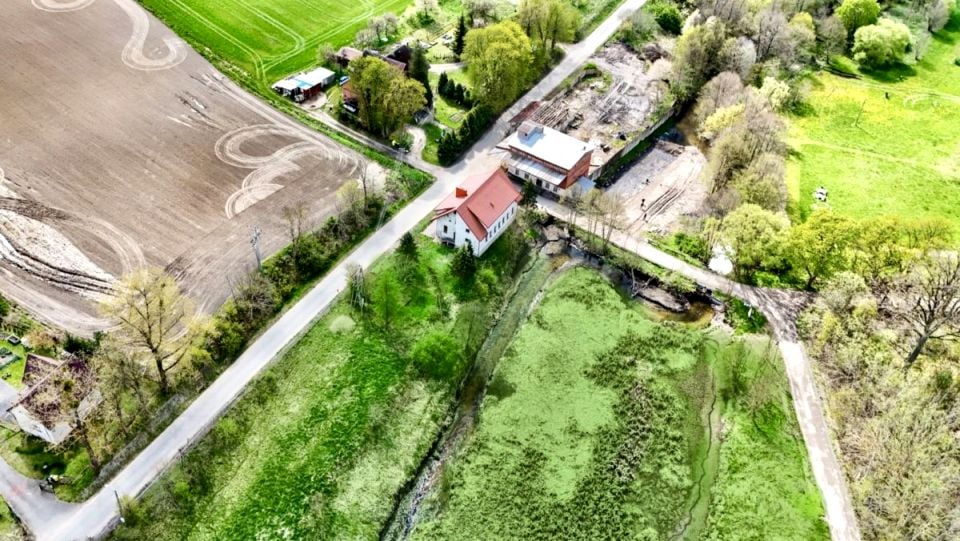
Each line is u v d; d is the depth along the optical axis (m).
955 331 93.88
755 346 93.81
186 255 97.81
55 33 136.00
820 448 82.62
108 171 109.69
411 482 78.69
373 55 133.00
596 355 91.88
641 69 146.88
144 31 139.00
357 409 83.06
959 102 146.00
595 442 82.31
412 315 94.25
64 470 74.56
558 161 115.19
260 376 85.06
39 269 94.25
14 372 82.94
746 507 77.12
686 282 102.19
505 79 125.88
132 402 80.44
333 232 103.06
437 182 115.00
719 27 136.50
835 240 98.50
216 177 110.69
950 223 114.50
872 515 76.00
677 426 84.81
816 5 160.38
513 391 87.25
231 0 150.50
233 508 73.38
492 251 105.06
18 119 117.12
